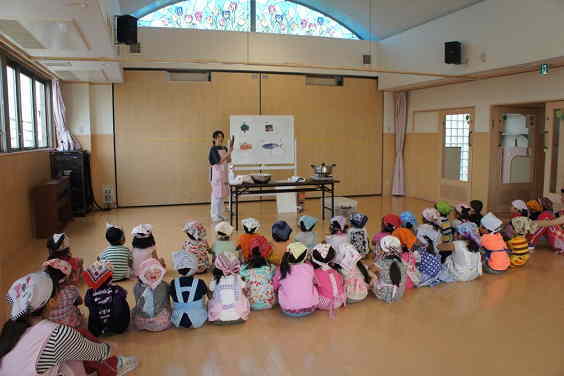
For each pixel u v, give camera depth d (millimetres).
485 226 4289
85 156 7820
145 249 4121
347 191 9695
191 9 8312
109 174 8312
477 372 2521
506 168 7801
